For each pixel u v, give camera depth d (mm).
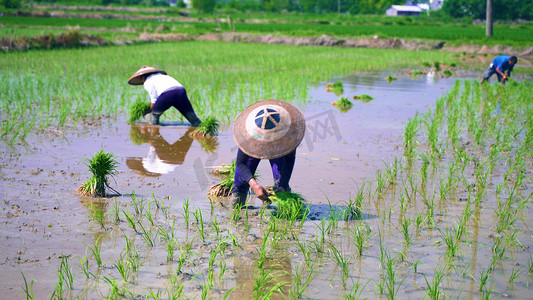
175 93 10656
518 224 5883
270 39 42406
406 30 49531
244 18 81000
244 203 6309
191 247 5152
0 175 7215
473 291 4414
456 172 7801
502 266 4871
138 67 21516
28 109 12141
